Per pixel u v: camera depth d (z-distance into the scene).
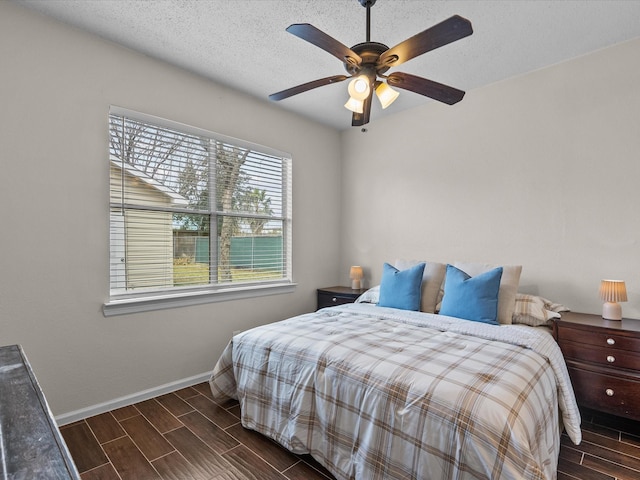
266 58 2.67
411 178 3.66
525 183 2.91
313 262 3.99
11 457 0.66
